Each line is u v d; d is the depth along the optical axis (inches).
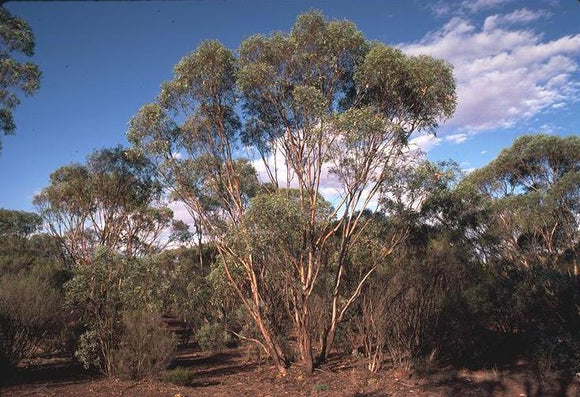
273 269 351.3
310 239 336.5
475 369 333.1
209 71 337.1
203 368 397.4
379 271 367.2
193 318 495.8
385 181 340.5
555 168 732.7
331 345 361.1
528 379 300.8
